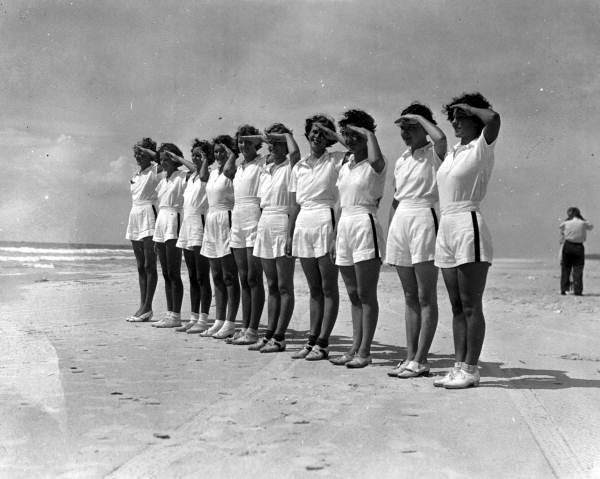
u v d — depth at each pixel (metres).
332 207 4.65
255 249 5.05
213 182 5.69
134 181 6.66
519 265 26.14
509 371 4.18
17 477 2.12
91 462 2.27
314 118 4.74
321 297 4.73
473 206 3.69
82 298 7.62
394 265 4.11
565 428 2.81
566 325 6.54
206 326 5.98
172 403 3.11
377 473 2.24
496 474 2.25
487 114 3.59
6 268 9.27
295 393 3.43
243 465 2.29
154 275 6.64
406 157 4.14
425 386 3.69
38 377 3.32
